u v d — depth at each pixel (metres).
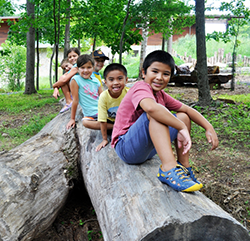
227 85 11.77
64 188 3.01
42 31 14.24
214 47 23.23
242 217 2.91
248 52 21.81
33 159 3.00
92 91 3.68
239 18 9.32
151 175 2.18
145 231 1.64
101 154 2.87
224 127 5.27
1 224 2.21
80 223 3.08
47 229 2.74
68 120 4.11
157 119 1.95
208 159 4.08
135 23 8.66
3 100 10.17
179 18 10.06
